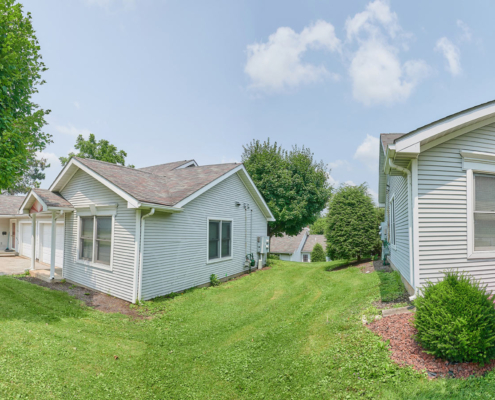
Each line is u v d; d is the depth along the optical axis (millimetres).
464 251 5863
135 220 8484
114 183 8570
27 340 5023
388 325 4980
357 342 4613
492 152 6145
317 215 23594
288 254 37094
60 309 7336
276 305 8094
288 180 20609
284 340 5438
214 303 8578
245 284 11461
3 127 8414
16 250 20828
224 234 12891
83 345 5199
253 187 14625
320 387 3703
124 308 7938
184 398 3814
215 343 5688
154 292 8867
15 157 8500
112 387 3947
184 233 10242
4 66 8352
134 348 5379
